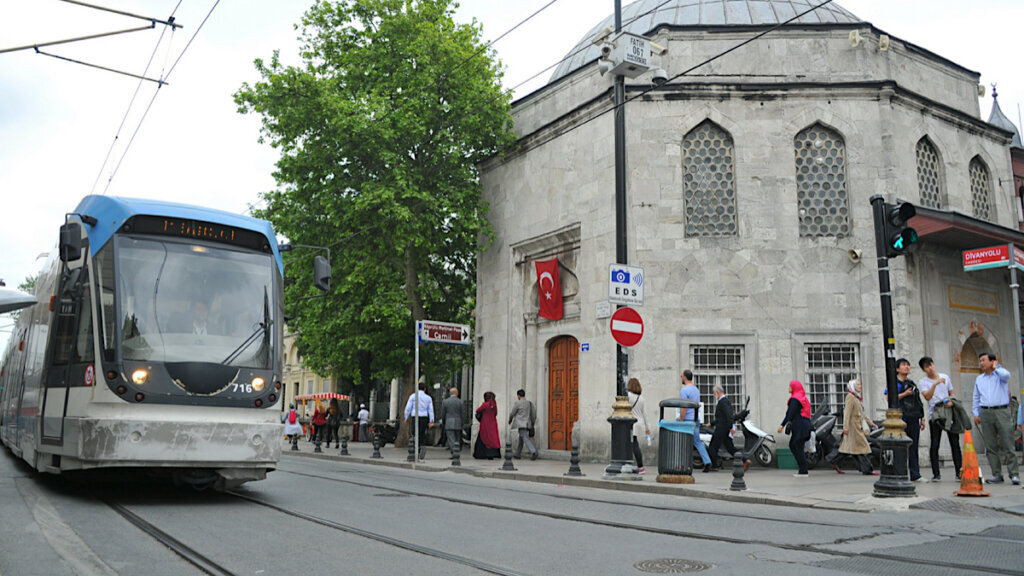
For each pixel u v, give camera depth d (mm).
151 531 7414
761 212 17531
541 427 20531
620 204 13609
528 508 9305
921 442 16547
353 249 22062
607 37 14188
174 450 8891
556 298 19922
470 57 21688
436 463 18250
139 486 11438
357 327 22875
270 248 10367
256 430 9398
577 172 19547
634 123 18062
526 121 22141
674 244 17531
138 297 9195
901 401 12273
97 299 9250
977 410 11562
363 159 21781
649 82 18453
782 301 17203
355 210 20625
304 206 22703
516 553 6340
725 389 17250
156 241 9555
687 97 18000
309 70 22094
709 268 17422
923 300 17406
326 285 10625
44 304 11750
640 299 13281
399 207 20234
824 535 7164
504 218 22297
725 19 20094
